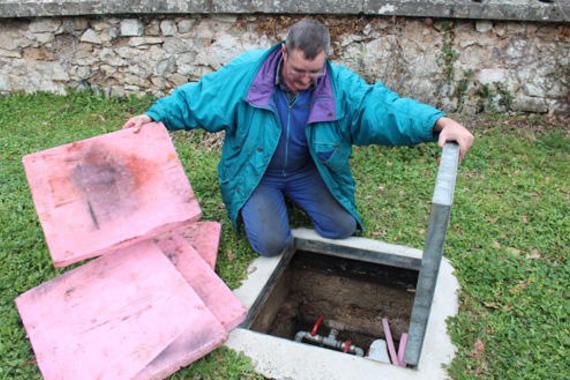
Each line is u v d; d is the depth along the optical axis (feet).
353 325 10.73
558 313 8.17
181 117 8.73
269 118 8.33
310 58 7.14
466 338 7.77
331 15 13.99
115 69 16.10
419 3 13.19
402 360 7.54
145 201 7.80
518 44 13.62
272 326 9.96
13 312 8.00
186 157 13.01
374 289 10.16
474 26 13.56
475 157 12.79
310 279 10.59
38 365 6.84
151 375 6.56
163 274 7.72
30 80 16.84
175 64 15.56
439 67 14.16
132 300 7.39
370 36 14.08
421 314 6.45
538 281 8.89
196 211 7.82
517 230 10.21
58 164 7.86
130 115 15.60
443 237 5.64
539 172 12.25
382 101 7.98
